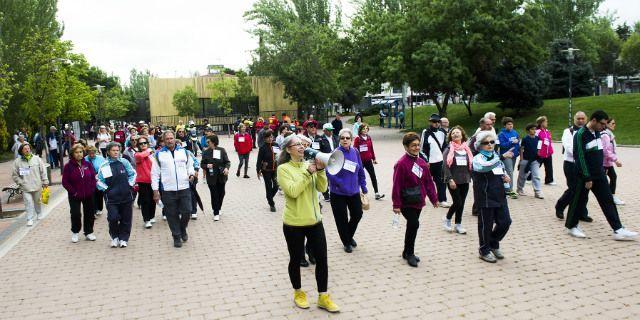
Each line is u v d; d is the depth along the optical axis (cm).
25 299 601
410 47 3084
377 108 5719
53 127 2306
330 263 684
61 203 1312
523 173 1111
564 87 3691
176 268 698
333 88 4462
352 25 3369
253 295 580
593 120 732
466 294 556
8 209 1232
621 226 746
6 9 2545
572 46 3759
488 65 3177
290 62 4444
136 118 7319
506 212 666
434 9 3019
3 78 1759
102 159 959
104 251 805
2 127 2695
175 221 816
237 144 1631
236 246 803
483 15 2880
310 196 525
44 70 1892
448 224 834
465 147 815
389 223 915
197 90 4875
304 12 5159
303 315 516
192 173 845
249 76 4853
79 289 628
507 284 582
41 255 797
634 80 5462
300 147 520
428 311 513
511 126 1098
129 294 602
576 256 676
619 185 1191
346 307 532
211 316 524
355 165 722
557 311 502
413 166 654
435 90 3234
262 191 1368
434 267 653
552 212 947
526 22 2992
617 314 490
